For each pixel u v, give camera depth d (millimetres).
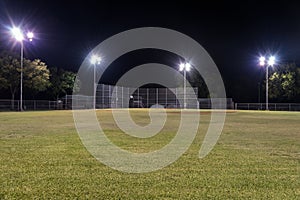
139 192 3959
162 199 3717
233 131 11609
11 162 5598
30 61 39969
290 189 4094
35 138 9055
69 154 6430
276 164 5598
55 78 45344
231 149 7266
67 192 3936
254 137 9695
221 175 4801
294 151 7023
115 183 4336
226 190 4051
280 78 45156
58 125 13789
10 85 38781
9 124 14273
